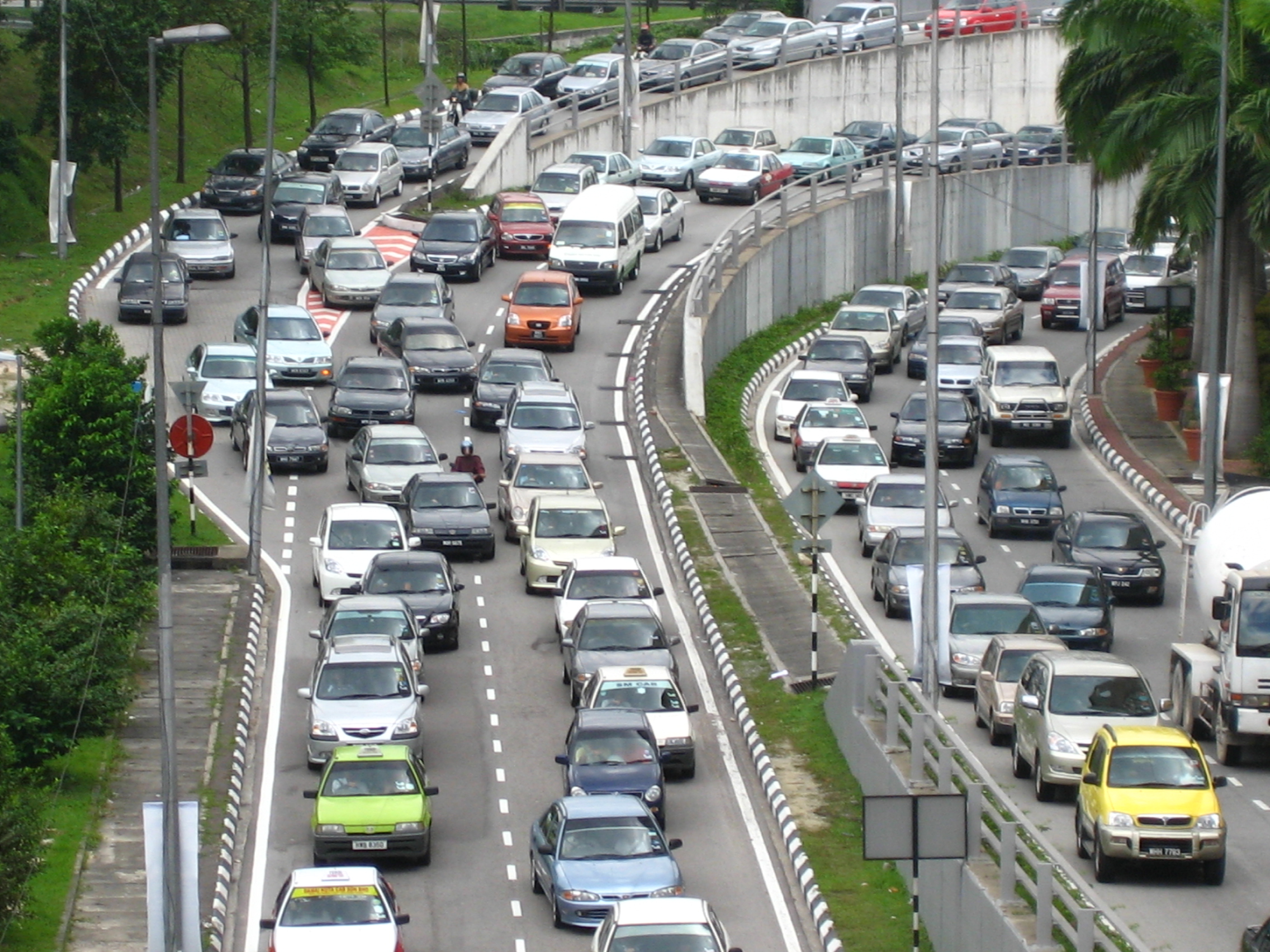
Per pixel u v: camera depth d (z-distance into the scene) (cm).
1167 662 10094
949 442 14225
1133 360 17650
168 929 6544
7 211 18688
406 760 7906
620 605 9819
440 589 10325
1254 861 7306
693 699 9725
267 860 7838
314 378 14562
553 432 13112
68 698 8650
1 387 12875
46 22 18550
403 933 7106
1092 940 5591
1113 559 11262
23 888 6838
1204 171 13125
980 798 6850
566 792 8069
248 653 10019
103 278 17312
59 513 10594
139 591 10294
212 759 8806
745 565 11725
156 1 19238
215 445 13788
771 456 14600
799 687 9738
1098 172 14200
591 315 17138
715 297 16850
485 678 9931
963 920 6631
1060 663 8262
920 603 9006
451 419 14312
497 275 18188
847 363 16225
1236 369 14075
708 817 8306
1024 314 19812
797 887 7581
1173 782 7088
